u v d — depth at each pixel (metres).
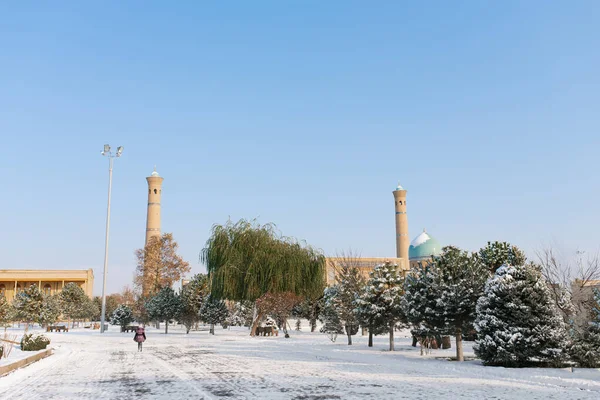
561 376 18.05
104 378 18.22
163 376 18.61
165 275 81.06
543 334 20.83
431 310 24.95
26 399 13.66
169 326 93.00
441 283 24.78
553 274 27.50
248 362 24.00
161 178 135.00
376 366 21.73
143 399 13.41
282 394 14.04
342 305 37.56
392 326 31.45
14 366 21.62
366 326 32.97
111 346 37.16
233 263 48.69
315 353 29.22
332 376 18.19
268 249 49.22
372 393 14.17
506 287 21.58
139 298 83.25
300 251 50.44
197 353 30.09
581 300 26.08
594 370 20.02
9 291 108.19
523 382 16.47
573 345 21.14
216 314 57.75
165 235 83.12
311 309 61.03
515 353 21.00
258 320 52.72
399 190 150.38
